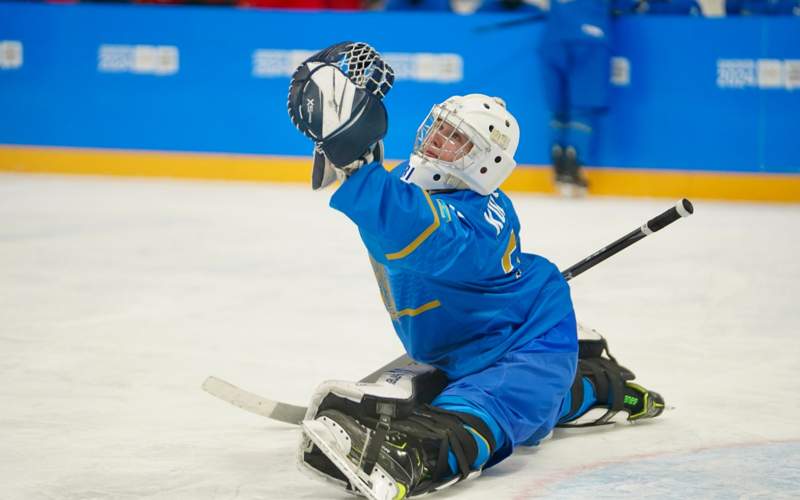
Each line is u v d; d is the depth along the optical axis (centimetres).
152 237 2450
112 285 1945
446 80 3244
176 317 1698
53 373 1366
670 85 3153
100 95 3466
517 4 3266
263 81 3369
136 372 1377
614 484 992
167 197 3081
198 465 1030
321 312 1750
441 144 1027
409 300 1045
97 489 962
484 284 1036
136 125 3456
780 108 3102
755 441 1123
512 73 3222
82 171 3500
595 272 2100
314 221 2706
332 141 921
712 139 3145
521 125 3234
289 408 1113
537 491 973
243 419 1187
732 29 3112
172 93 3425
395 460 928
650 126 3172
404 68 3262
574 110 3116
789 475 1014
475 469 984
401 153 3281
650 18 3145
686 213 1152
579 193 3184
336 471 955
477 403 985
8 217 2692
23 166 3538
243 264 2158
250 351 1495
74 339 1547
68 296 1847
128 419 1178
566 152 3152
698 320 1714
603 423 1161
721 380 1372
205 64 3394
